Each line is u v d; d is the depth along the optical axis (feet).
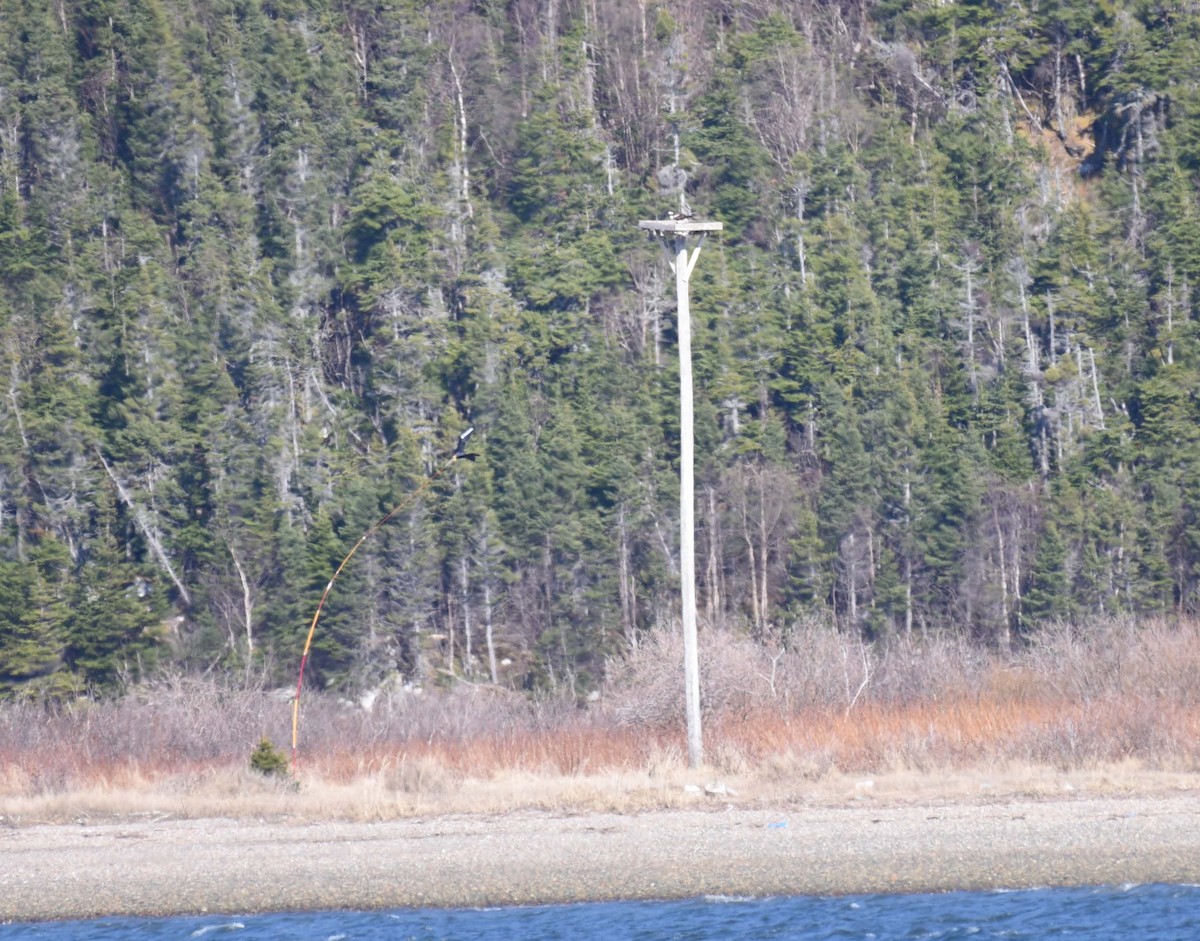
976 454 367.86
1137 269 410.52
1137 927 113.09
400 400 383.65
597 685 319.06
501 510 352.49
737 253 429.79
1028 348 399.85
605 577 345.10
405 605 337.72
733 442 375.45
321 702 276.00
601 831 138.51
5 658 313.32
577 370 392.47
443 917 119.96
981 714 199.21
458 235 432.25
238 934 117.60
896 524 357.00
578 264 416.67
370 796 155.84
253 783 166.81
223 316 390.63
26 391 367.45
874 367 390.63
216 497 353.10
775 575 355.77
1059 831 132.87
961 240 426.92
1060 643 257.34
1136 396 383.45
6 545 344.90
